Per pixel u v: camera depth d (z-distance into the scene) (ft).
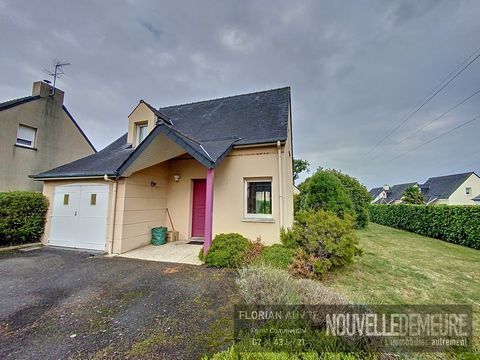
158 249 24.08
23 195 25.86
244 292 10.31
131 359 7.72
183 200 28.99
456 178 110.32
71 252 23.31
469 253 24.88
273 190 22.54
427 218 36.99
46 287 14.24
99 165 26.58
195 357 7.81
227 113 32.12
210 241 19.71
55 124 37.52
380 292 14.11
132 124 31.89
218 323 10.03
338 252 16.49
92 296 12.92
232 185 23.90
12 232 24.66
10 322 10.16
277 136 23.00
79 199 25.63
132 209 24.23
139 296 12.92
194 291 13.61
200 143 24.61
